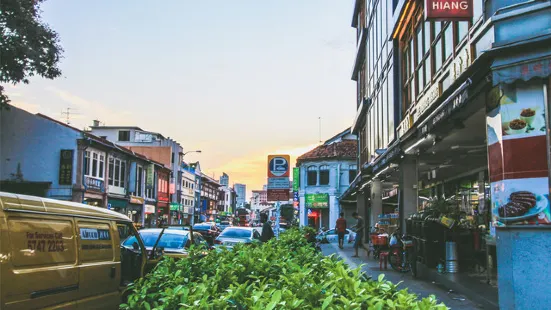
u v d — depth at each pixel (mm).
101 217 6660
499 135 7520
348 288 3303
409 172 16328
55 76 24828
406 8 15164
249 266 4664
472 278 10539
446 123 10648
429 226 12258
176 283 4277
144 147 56656
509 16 7629
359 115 26250
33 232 5164
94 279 6184
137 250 8938
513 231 7145
